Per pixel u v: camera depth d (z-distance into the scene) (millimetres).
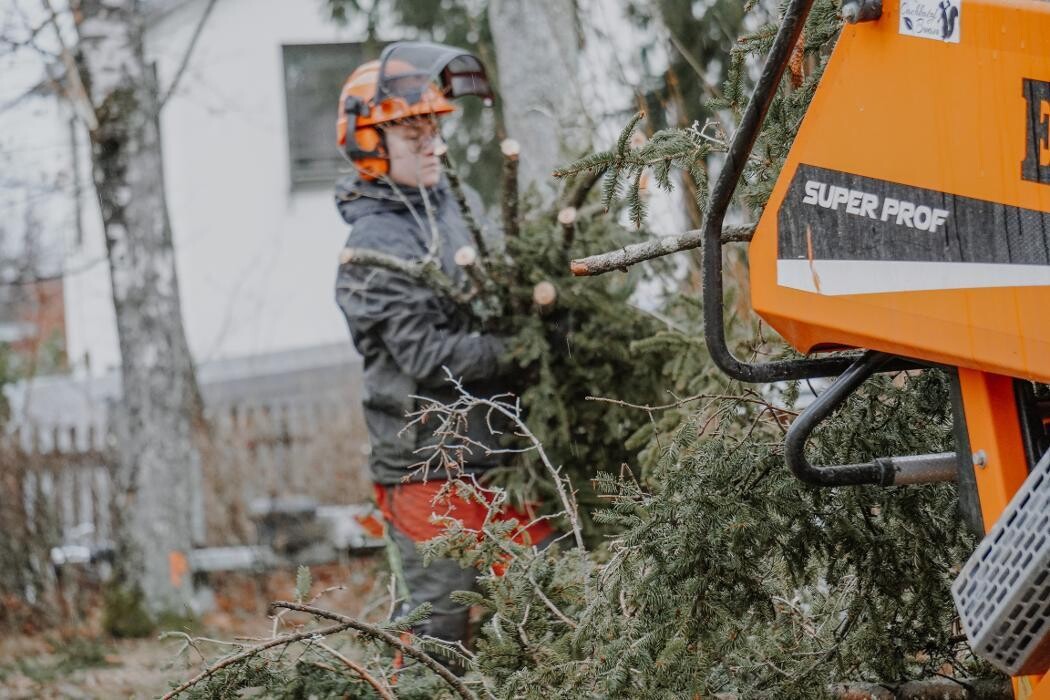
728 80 3936
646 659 3408
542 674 3553
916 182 2719
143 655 9008
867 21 2816
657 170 3914
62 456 11594
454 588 5152
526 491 5297
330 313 21781
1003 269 2559
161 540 10555
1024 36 2516
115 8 10953
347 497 13352
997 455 2703
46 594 10805
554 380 5438
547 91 8414
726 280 5773
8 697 7598
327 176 21797
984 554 2656
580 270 3639
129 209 10883
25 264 16859
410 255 5516
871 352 3029
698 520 3551
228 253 21578
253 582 11562
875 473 3061
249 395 20609
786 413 3988
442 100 5652
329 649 3697
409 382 5402
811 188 2945
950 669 4125
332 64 21641
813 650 3834
